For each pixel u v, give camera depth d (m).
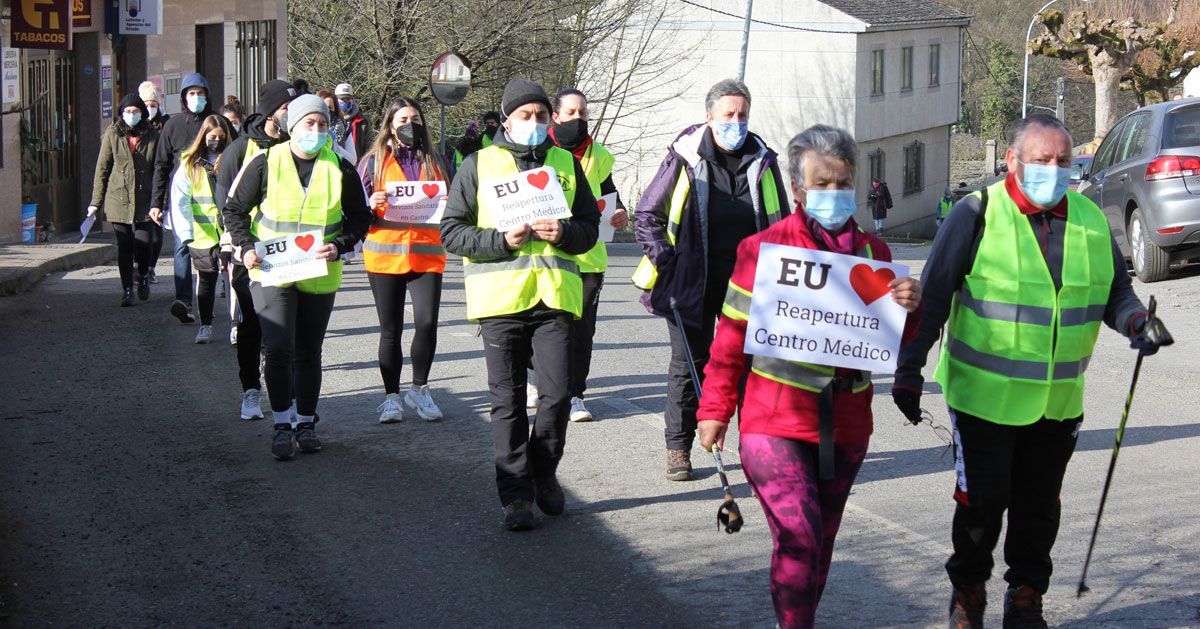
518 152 6.20
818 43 45.94
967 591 4.60
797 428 4.30
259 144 7.82
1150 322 4.30
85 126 20.67
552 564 5.62
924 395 9.16
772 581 4.24
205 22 25.02
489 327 6.09
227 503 6.52
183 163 11.02
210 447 7.59
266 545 5.89
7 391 9.03
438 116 30.56
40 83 19.34
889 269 4.28
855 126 46.19
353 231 7.34
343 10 29.19
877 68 47.72
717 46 46.78
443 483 6.87
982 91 79.06
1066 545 5.72
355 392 9.14
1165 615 4.87
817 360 4.29
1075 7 49.09
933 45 52.41
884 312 4.29
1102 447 7.45
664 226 6.54
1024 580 4.63
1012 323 4.43
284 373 7.25
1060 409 4.48
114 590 5.34
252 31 27.53
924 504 6.40
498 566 5.61
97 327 11.65
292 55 30.09
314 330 7.39
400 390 9.12
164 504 6.50
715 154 6.41
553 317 6.14
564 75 32.00
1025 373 4.43
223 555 5.77
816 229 4.39
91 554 5.77
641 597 5.21
